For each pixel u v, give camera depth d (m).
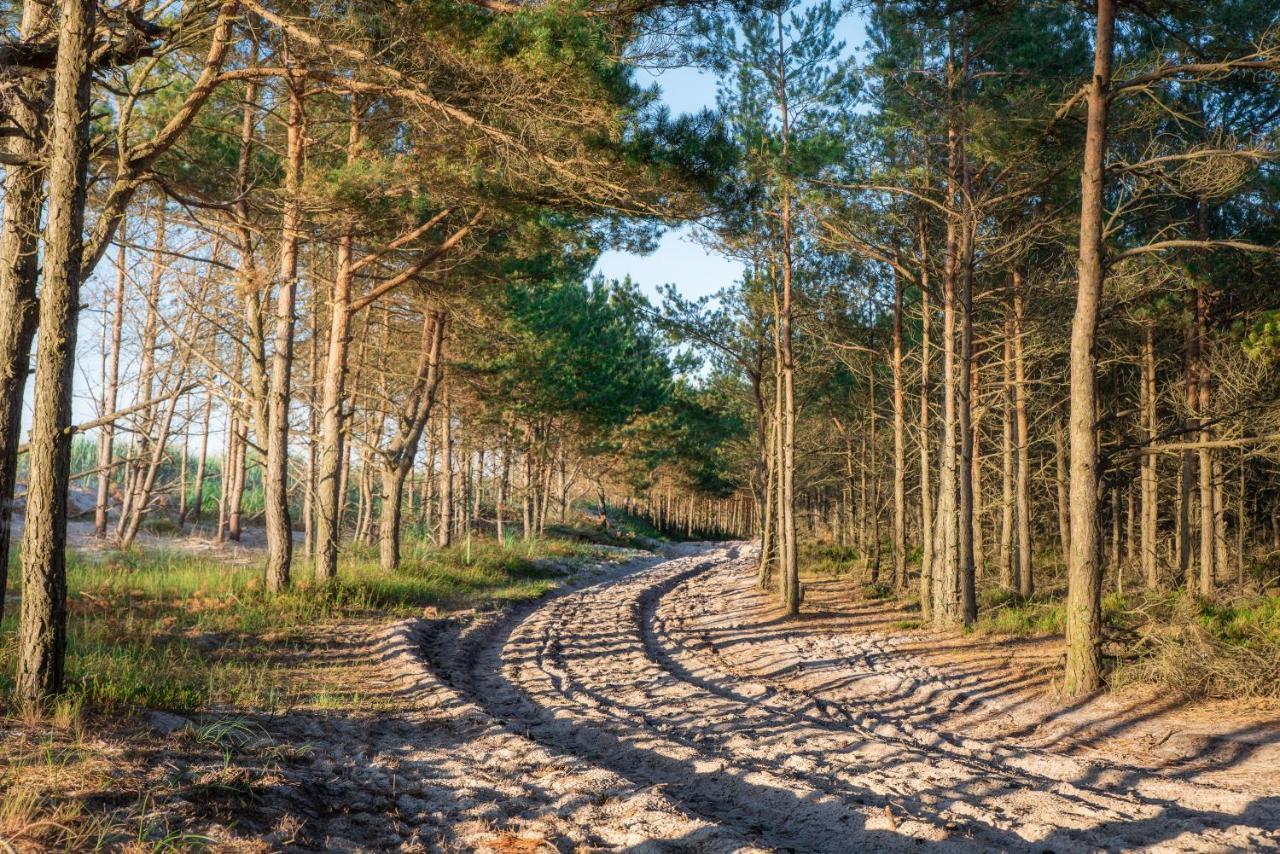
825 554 35.44
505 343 26.03
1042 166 15.86
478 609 18.53
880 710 10.34
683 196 10.71
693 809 6.16
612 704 10.34
